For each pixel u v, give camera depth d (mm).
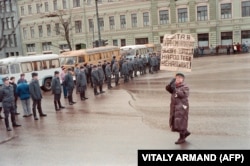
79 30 62375
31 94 14836
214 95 17141
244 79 22406
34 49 67688
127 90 22000
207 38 54000
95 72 20797
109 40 60594
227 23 52469
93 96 20547
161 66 9883
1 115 16953
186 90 9219
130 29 58500
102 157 8859
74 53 29203
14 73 23609
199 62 40875
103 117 14008
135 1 57375
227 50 51188
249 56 43750
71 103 18234
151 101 17141
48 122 14039
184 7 54562
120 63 29125
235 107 13867
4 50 70500
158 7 56156
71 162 8703
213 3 52531
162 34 56438
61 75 22734
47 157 9328
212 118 12180
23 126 13703
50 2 63969
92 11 60562
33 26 66688
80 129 12227
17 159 9398
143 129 11461
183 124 9250
